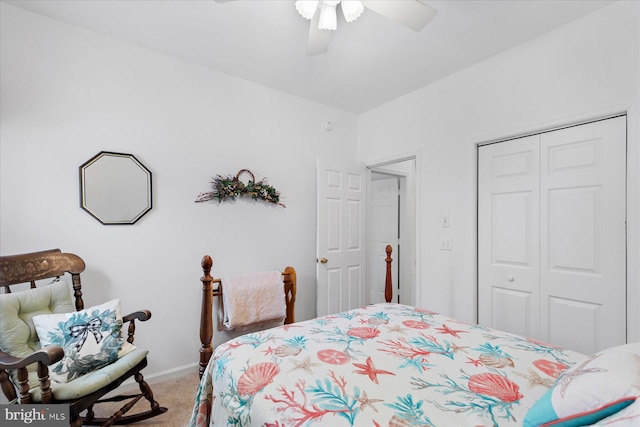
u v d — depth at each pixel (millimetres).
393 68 2492
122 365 1562
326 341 1322
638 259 1631
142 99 2221
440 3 1718
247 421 925
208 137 2514
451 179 2578
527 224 2133
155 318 2248
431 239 2723
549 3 1721
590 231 1841
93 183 2020
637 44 1649
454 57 2312
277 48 2232
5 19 1780
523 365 1090
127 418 1721
